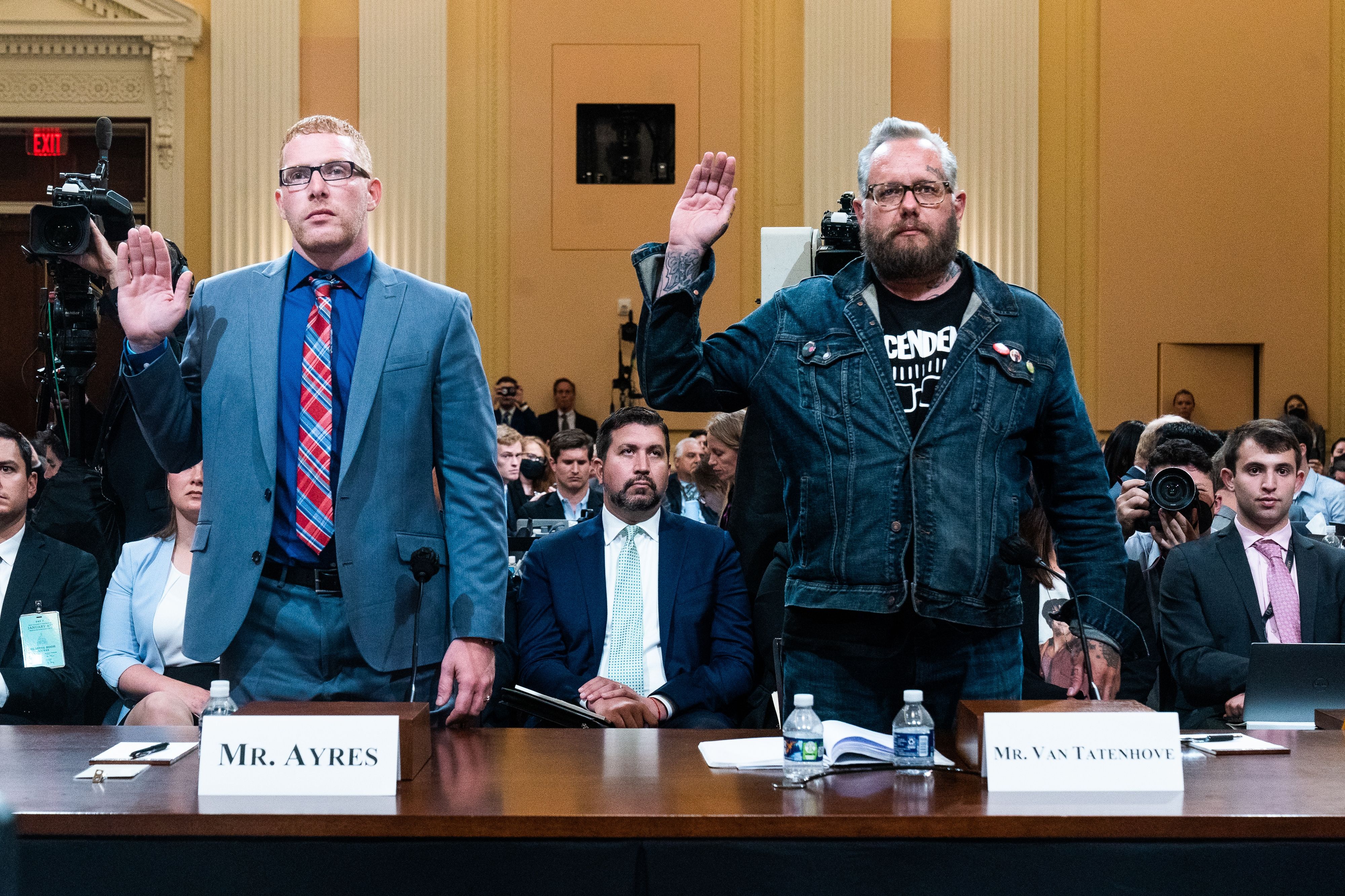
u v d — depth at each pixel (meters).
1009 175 10.25
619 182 10.45
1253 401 10.52
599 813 1.60
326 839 1.59
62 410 3.64
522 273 10.41
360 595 2.21
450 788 1.74
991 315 2.14
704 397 2.20
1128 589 3.83
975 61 10.25
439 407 2.35
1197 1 10.37
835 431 2.09
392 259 10.16
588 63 10.39
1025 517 3.02
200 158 10.08
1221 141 10.40
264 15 10.03
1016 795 1.70
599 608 3.38
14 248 10.26
